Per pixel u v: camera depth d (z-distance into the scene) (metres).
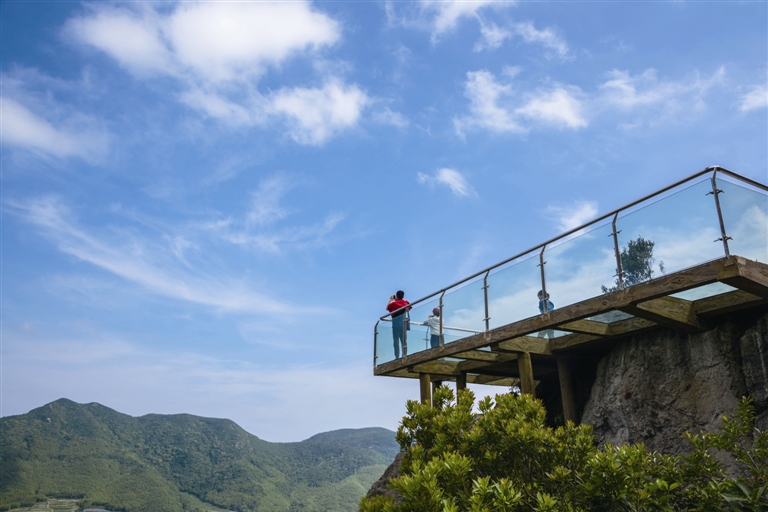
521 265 11.15
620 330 10.62
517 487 6.43
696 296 9.22
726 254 7.39
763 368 8.28
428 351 13.27
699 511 5.96
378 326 15.79
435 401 7.84
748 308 8.77
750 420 7.06
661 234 8.40
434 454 6.94
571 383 12.15
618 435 10.36
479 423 7.00
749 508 5.57
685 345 9.60
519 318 10.95
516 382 15.90
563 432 6.85
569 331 10.50
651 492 5.70
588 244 9.70
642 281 8.59
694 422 9.05
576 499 6.18
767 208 8.41
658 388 9.79
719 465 6.84
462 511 5.86
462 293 12.68
